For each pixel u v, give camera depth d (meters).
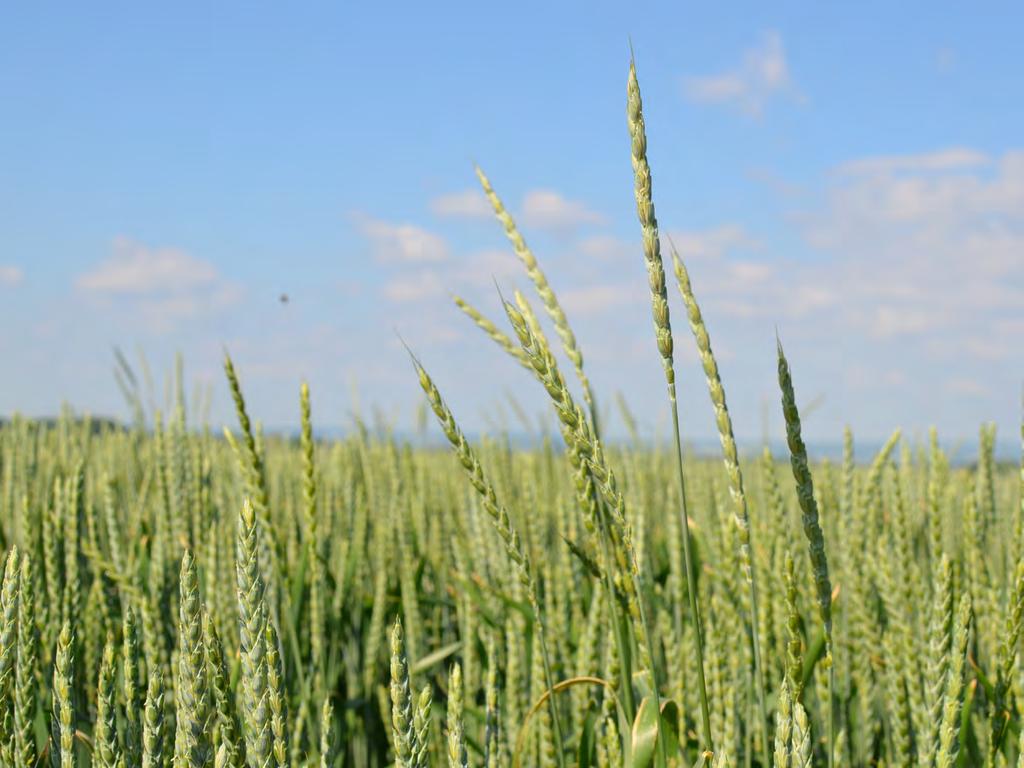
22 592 1.47
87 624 2.78
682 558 3.04
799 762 1.32
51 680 2.50
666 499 4.98
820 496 3.59
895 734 2.34
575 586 3.47
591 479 1.93
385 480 5.44
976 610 2.73
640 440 3.94
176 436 3.69
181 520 3.63
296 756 2.22
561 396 1.67
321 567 3.17
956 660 1.70
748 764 2.38
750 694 2.51
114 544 3.01
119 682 2.48
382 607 3.89
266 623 1.21
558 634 3.09
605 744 2.29
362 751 3.74
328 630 3.88
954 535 3.74
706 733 1.56
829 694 1.56
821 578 1.52
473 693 3.52
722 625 2.63
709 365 1.53
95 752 1.52
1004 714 1.99
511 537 1.83
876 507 2.98
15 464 4.80
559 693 3.10
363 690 4.01
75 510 2.84
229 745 1.24
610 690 2.06
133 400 5.30
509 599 3.24
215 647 1.25
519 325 1.66
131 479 4.88
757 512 3.91
